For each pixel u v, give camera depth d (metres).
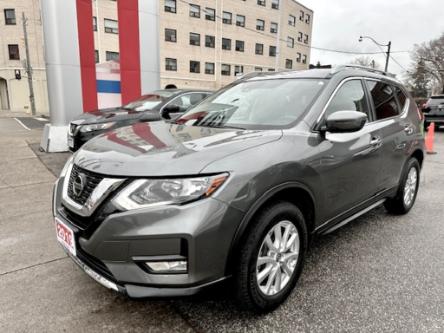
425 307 2.37
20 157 7.03
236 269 2.03
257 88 3.20
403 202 4.03
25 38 28.38
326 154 2.53
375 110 3.37
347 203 2.92
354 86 3.15
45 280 2.70
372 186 3.24
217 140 2.23
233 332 2.13
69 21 7.71
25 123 18.94
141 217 1.80
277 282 2.29
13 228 3.70
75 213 2.06
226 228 1.88
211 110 3.14
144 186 1.83
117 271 1.87
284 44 39.25
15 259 3.02
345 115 2.41
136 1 8.63
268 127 2.57
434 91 52.78
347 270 2.86
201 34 32.47
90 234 1.93
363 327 2.17
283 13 38.19
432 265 2.96
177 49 31.31
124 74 8.73
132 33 8.72
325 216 2.68
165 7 30.09
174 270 1.84
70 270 2.85
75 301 2.43
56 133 7.60
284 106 2.77
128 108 6.80
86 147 2.43
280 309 2.34
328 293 2.53
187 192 1.82
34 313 2.29
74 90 7.96
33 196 4.79
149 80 9.11
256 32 36.16
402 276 2.78
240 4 34.38
